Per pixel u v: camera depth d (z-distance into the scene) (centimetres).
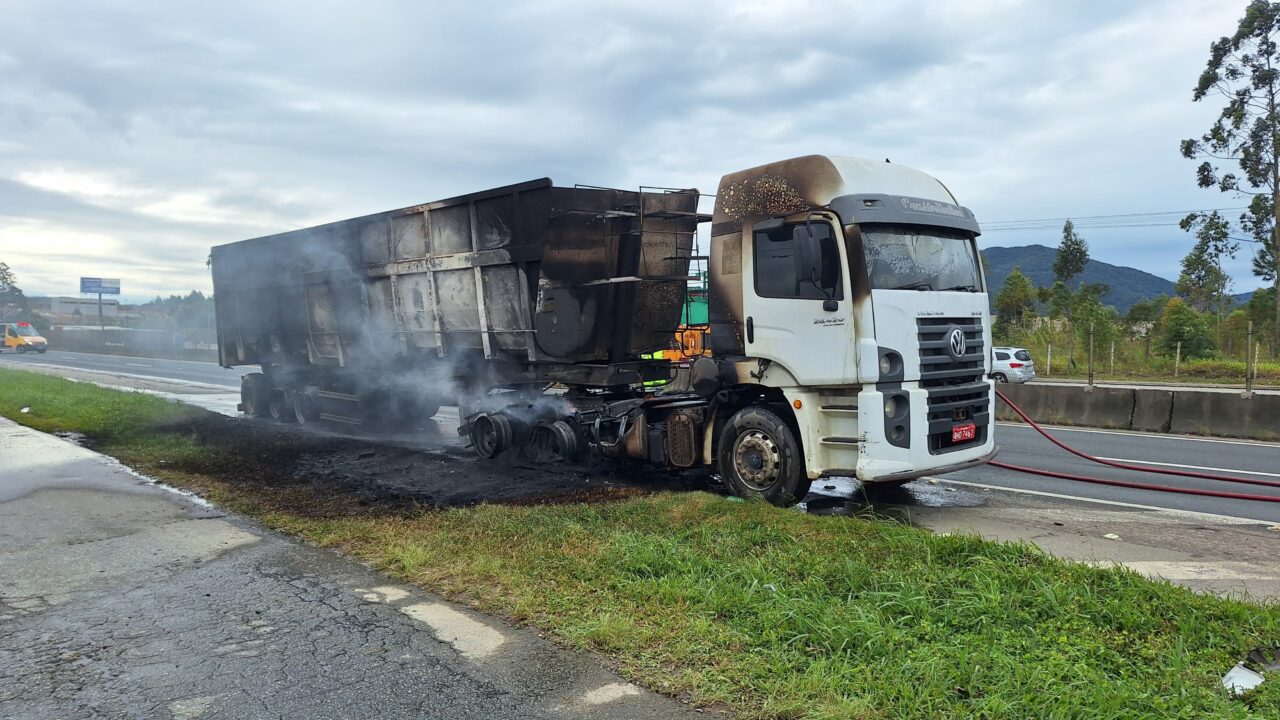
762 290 734
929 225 714
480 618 446
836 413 695
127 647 417
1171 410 1317
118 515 709
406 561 536
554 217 831
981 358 750
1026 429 1384
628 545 545
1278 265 3272
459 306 982
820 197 698
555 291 859
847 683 340
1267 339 3319
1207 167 3412
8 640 430
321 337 1295
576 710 339
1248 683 336
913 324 680
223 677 378
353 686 366
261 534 643
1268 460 1009
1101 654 360
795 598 436
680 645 388
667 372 953
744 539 562
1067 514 714
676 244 944
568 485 834
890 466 663
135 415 1421
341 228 1166
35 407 1574
